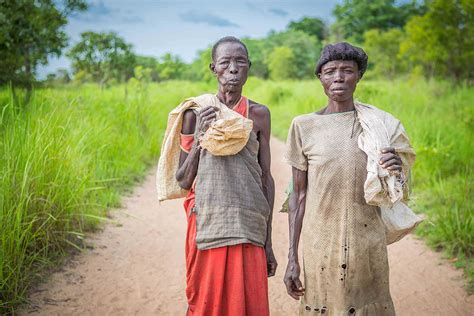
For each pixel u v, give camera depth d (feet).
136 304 14.52
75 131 21.90
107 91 46.65
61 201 17.22
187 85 79.56
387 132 9.63
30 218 15.88
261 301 10.47
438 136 29.07
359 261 9.89
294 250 10.64
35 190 16.22
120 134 31.35
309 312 10.38
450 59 68.03
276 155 37.11
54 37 36.88
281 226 21.54
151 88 59.31
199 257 10.46
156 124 38.40
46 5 36.42
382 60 100.07
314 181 10.14
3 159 15.84
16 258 14.56
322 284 10.14
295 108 55.88
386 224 10.21
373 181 9.24
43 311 13.64
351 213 9.87
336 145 9.91
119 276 16.12
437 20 65.62
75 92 35.12
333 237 9.98
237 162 10.36
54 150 17.48
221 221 10.21
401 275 17.04
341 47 9.84
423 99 46.37
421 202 23.58
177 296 15.15
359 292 10.01
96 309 14.08
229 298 10.33
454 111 39.32
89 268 16.37
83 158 20.81
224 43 10.69
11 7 31.99
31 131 17.88
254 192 10.44
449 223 19.45
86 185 20.58
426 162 27.40
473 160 27.37
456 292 15.81
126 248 18.31
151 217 22.03
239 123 10.02
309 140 10.21
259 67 164.96
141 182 27.81
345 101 10.13
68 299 14.40
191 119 10.77
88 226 19.26
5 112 21.42
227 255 10.27
